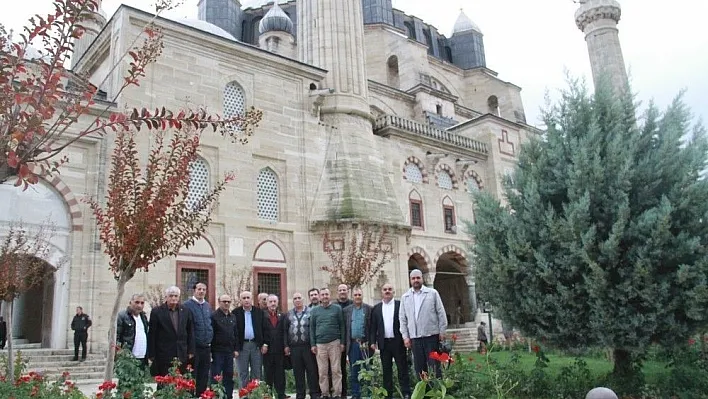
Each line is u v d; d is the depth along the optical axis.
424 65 43.78
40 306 25.98
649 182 12.73
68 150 20.88
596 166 12.69
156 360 10.20
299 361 11.95
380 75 44.03
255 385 7.73
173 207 10.48
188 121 7.19
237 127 25.41
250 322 12.28
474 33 55.44
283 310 24.95
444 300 38.38
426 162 33.91
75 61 31.86
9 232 17.39
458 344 30.80
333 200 27.20
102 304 20.23
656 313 11.65
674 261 12.03
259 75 26.95
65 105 6.52
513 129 39.44
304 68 28.33
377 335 11.45
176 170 10.02
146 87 22.97
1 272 15.09
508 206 14.89
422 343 10.66
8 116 6.06
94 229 20.72
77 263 20.30
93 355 19.22
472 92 52.03
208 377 11.15
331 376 12.00
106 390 7.78
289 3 50.25
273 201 26.20
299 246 26.19
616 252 12.02
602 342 11.98
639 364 13.14
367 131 30.00
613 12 36.00
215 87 25.23
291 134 27.34
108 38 24.39
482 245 14.31
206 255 23.23
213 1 48.91
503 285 13.42
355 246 23.34
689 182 12.63
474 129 38.53
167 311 10.38
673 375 12.52
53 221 20.23
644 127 13.97
